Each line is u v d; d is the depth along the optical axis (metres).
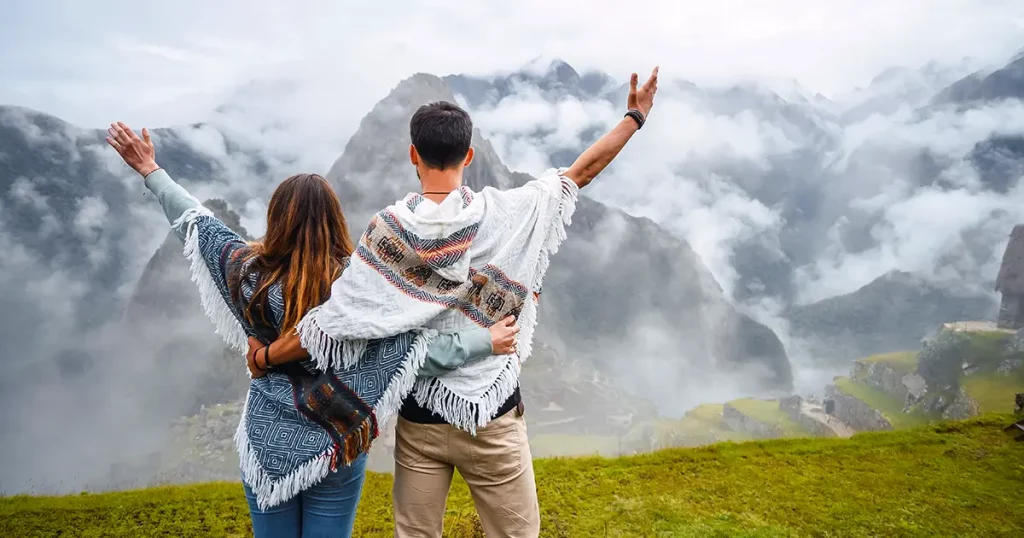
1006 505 5.66
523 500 2.21
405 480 2.24
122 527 4.80
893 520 5.29
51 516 5.03
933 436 7.82
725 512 5.42
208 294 2.24
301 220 2.06
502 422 2.14
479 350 2.02
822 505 5.65
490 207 2.09
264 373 2.09
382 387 1.97
